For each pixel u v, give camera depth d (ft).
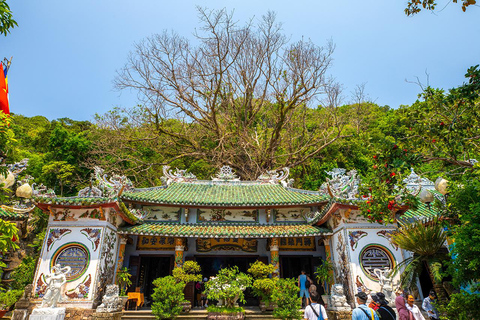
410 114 27.43
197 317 43.27
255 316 43.39
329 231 48.70
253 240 55.72
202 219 55.16
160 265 56.34
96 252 41.32
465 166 25.93
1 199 23.52
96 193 43.75
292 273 55.52
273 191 60.70
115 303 39.75
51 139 104.42
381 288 39.75
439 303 32.32
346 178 45.21
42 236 70.03
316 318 20.40
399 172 24.27
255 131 109.50
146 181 108.78
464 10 19.38
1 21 20.93
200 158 111.14
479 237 22.76
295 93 99.81
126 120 106.32
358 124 118.21
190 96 105.70
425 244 36.01
